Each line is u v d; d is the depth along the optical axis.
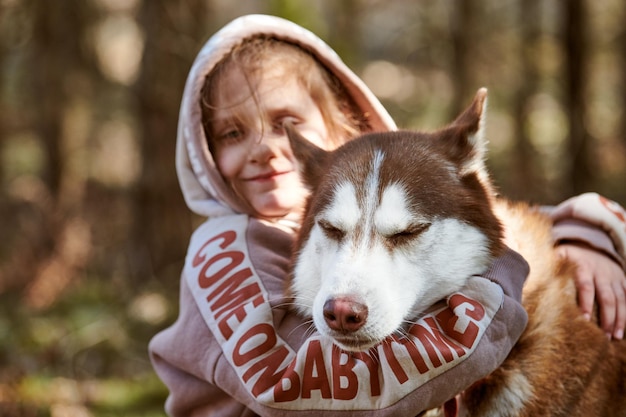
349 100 3.70
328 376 2.61
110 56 14.41
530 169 11.66
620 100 13.54
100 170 13.00
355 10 14.26
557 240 3.32
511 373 2.86
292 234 3.24
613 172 12.20
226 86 3.30
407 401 2.52
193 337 2.91
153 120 8.08
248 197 3.34
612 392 3.06
